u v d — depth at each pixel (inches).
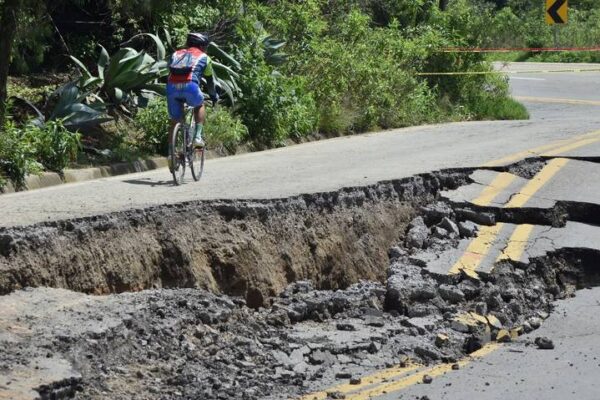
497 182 609.0
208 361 347.3
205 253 445.7
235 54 886.4
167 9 879.7
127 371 324.8
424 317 426.3
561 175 636.1
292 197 500.4
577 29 2433.6
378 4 1311.5
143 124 751.7
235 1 948.0
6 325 327.9
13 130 625.0
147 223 440.5
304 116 879.1
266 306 447.2
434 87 1156.5
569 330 417.7
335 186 540.1
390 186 565.6
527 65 2095.2
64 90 717.9
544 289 478.0
